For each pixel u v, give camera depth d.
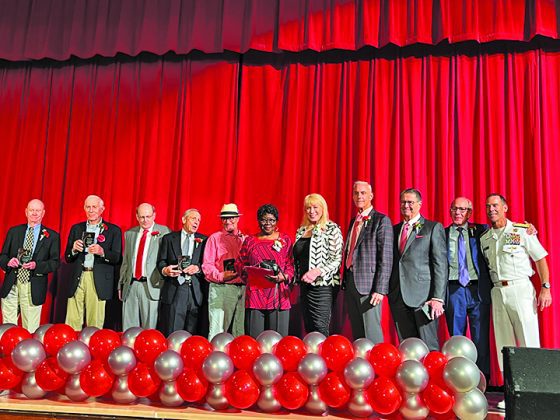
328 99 5.19
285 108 5.26
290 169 5.09
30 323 4.69
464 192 4.80
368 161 4.97
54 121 5.64
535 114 4.79
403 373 2.55
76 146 5.55
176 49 5.27
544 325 4.49
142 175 5.37
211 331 4.20
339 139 5.10
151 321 4.46
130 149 5.45
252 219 5.12
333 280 3.93
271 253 3.91
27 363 2.74
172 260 4.40
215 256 4.34
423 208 4.85
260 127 5.27
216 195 5.21
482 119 4.89
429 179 4.89
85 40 5.45
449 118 4.94
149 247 4.56
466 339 2.83
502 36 4.70
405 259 3.94
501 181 4.77
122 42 5.34
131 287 4.51
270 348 2.90
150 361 2.79
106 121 5.55
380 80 5.10
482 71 4.96
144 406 2.75
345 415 2.69
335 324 4.84
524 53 4.91
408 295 3.87
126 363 2.72
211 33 5.25
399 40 4.89
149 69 5.54
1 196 5.57
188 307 4.34
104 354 2.87
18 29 5.54
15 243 4.78
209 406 2.79
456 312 4.07
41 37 5.50
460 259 4.12
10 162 5.63
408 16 4.90
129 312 4.49
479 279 4.08
